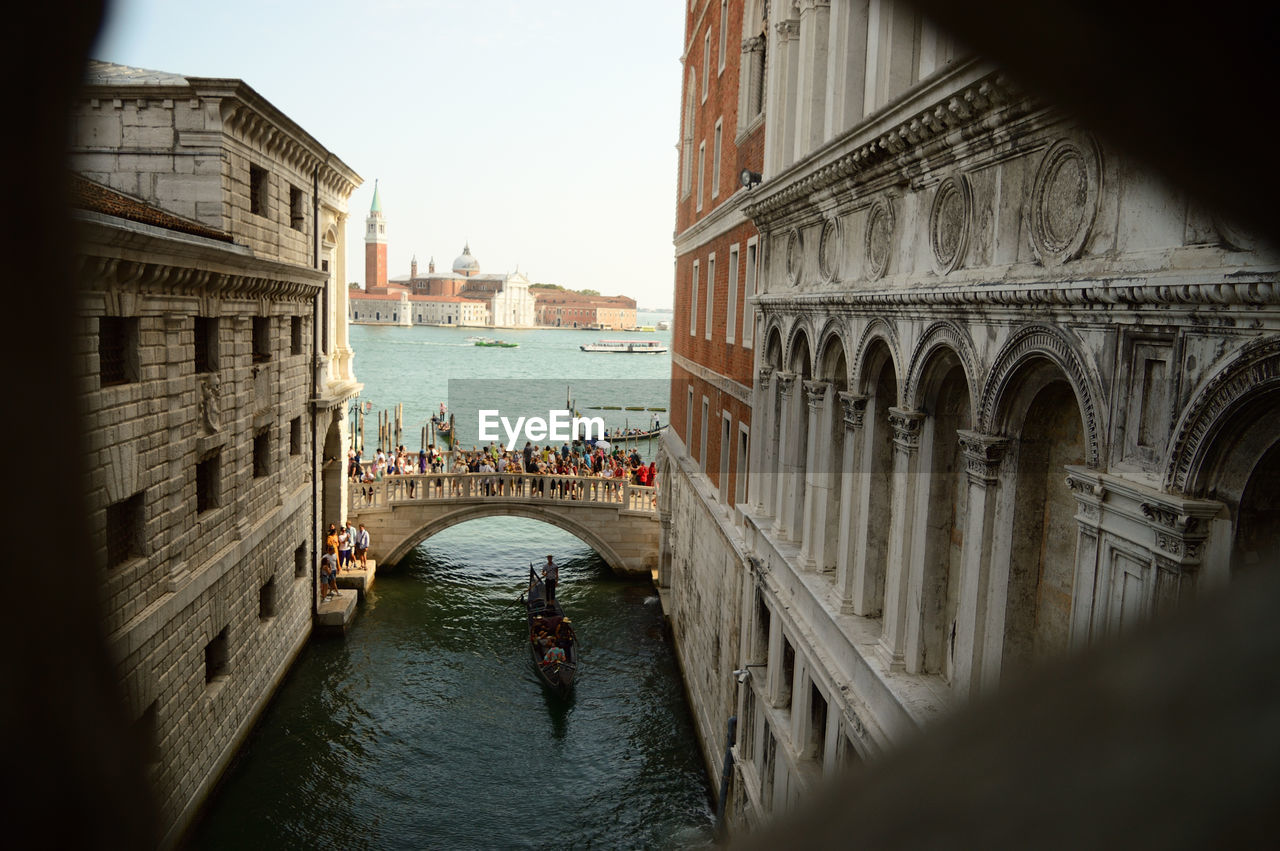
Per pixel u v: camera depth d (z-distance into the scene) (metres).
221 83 20.33
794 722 13.60
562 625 29.33
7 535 0.65
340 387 33.34
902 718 9.13
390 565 37.81
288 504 26.19
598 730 24.73
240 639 21.97
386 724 24.69
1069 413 7.87
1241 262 4.96
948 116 8.26
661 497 35.44
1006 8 1.06
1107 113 1.19
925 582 9.80
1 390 0.65
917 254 9.83
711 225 24.62
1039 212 7.30
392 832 19.95
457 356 194.38
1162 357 5.90
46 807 0.66
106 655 0.74
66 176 0.70
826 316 12.99
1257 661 0.83
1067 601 7.81
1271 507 5.48
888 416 11.38
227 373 20.80
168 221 18.64
